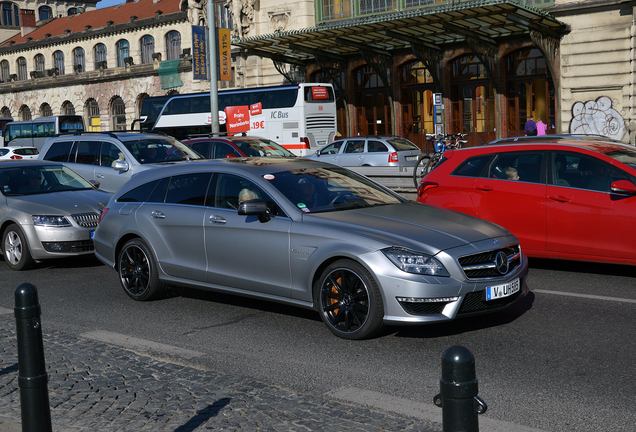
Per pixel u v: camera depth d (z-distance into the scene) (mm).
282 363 4969
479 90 27531
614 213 7152
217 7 35625
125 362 4867
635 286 7000
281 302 5941
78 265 9711
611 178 7285
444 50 27828
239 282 6215
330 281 5539
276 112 26359
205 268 6480
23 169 10367
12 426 3607
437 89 28094
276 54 30688
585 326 5609
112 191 12594
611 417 3795
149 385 4328
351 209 6062
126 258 7246
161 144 13133
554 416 3840
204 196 6641
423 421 3756
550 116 25562
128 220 7176
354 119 31578
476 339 5395
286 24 32125
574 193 7461
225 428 3594
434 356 5023
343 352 5180
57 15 73500
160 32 45031
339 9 30547
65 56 52094
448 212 6137
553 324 5711
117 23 48750
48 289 8008
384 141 21266
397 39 27078
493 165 8188
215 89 22594
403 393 4293
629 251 7102
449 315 5141
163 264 6848
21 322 3031
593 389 4223
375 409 3965
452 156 8617
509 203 7898
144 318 6438
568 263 8391
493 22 23578
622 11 22906
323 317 5586
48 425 3086
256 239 6020
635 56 22734
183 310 6711
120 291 7762
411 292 5074
